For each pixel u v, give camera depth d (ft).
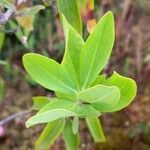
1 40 0.89
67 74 0.55
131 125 1.11
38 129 1.19
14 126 1.19
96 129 0.76
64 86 0.55
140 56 1.20
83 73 0.55
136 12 1.39
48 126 0.71
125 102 0.54
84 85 0.55
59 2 0.65
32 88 1.26
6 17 0.65
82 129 1.15
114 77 0.53
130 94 0.54
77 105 0.55
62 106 0.55
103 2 1.16
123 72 1.15
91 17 0.70
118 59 1.15
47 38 1.18
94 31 0.53
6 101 1.25
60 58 1.14
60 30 1.14
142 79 1.18
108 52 0.54
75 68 0.55
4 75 1.27
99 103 0.54
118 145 1.10
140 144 1.10
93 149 1.11
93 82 0.56
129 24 1.24
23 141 1.17
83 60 0.54
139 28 1.36
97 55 0.54
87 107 0.55
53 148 1.03
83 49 0.54
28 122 0.50
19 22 0.77
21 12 0.65
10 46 1.18
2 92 1.09
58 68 0.55
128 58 1.19
